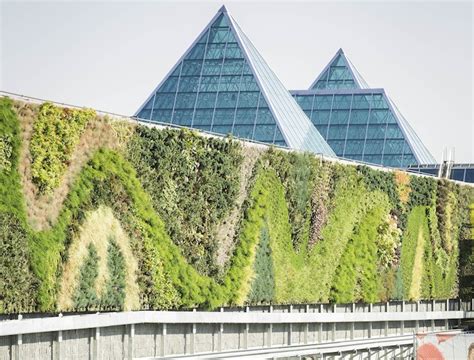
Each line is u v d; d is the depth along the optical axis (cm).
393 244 10825
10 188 6288
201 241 8012
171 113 12775
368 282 10381
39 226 6469
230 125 12469
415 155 16612
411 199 11369
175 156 7675
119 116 7162
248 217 8569
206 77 12788
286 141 12144
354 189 10169
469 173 16062
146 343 7612
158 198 7538
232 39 12925
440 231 12081
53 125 6575
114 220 7081
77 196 6756
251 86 12625
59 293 6581
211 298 8075
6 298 6228
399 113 17038
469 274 12606
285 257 9062
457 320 12519
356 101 16950
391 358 10394
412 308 11694
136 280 7294
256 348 8775
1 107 6269
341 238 9944
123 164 7181
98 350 7081
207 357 7856
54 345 6688
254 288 8625
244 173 8538
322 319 9719
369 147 16762
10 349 6344
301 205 9244
